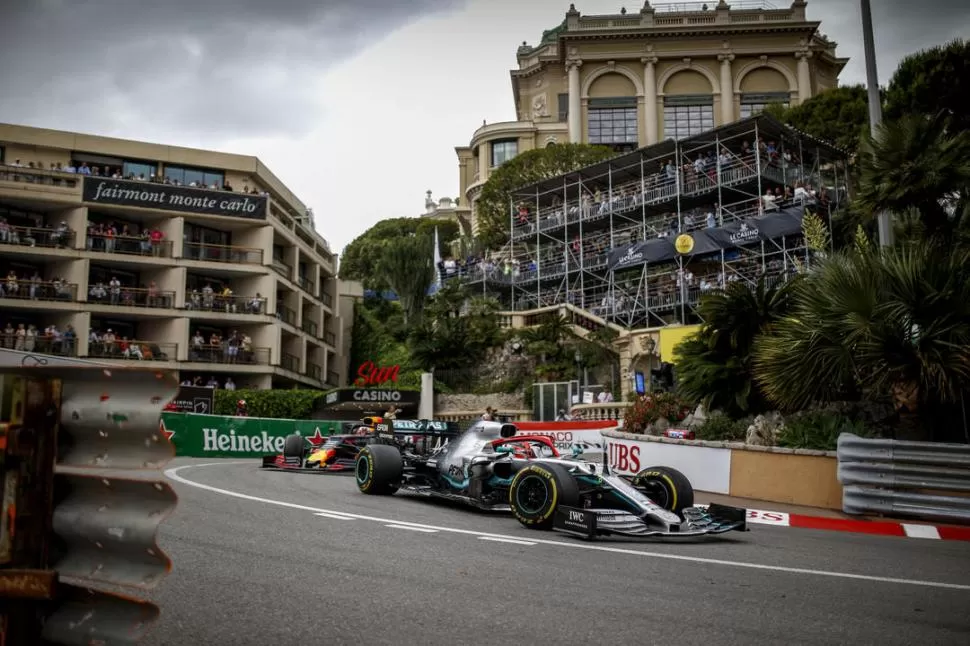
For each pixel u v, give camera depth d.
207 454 25.39
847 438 10.99
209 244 38.44
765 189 35.28
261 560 6.39
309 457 18.20
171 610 4.83
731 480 13.18
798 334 12.94
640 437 14.84
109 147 40.34
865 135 14.59
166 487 2.95
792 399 13.12
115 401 3.14
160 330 37.78
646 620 4.81
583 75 61.22
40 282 35.12
